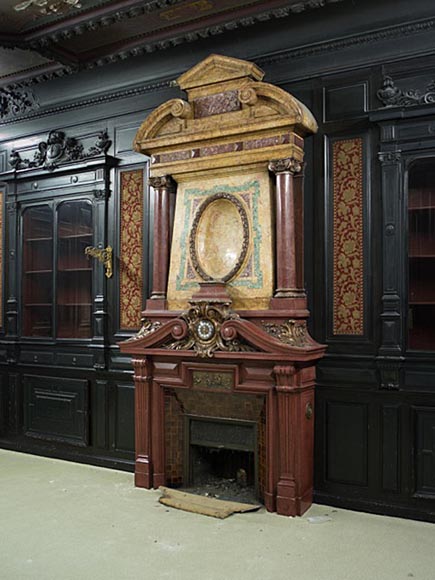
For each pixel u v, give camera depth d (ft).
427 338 12.87
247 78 13.75
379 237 13.29
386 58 13.30
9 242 19.16
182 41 15.53
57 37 15.44
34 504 13.32
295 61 14.30
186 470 14.46
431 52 12.87
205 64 14.10
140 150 14.99
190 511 12.84
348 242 13.61
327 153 13.88
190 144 14.35
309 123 13.21
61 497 13.83
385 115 12.91
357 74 13.65
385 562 10.43
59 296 18.15
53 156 18.02
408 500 12.68
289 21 14.26
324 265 13.80
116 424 16.60
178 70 16.01
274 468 12.90
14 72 18.39
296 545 11.12
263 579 9.75
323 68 13.98
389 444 12.91
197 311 13.46
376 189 13.34
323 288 13.82
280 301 13.07
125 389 16.47
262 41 14.69
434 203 12.95
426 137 12.74
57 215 18.13
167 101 15.21
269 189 13.66
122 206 16.85
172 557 10.56
